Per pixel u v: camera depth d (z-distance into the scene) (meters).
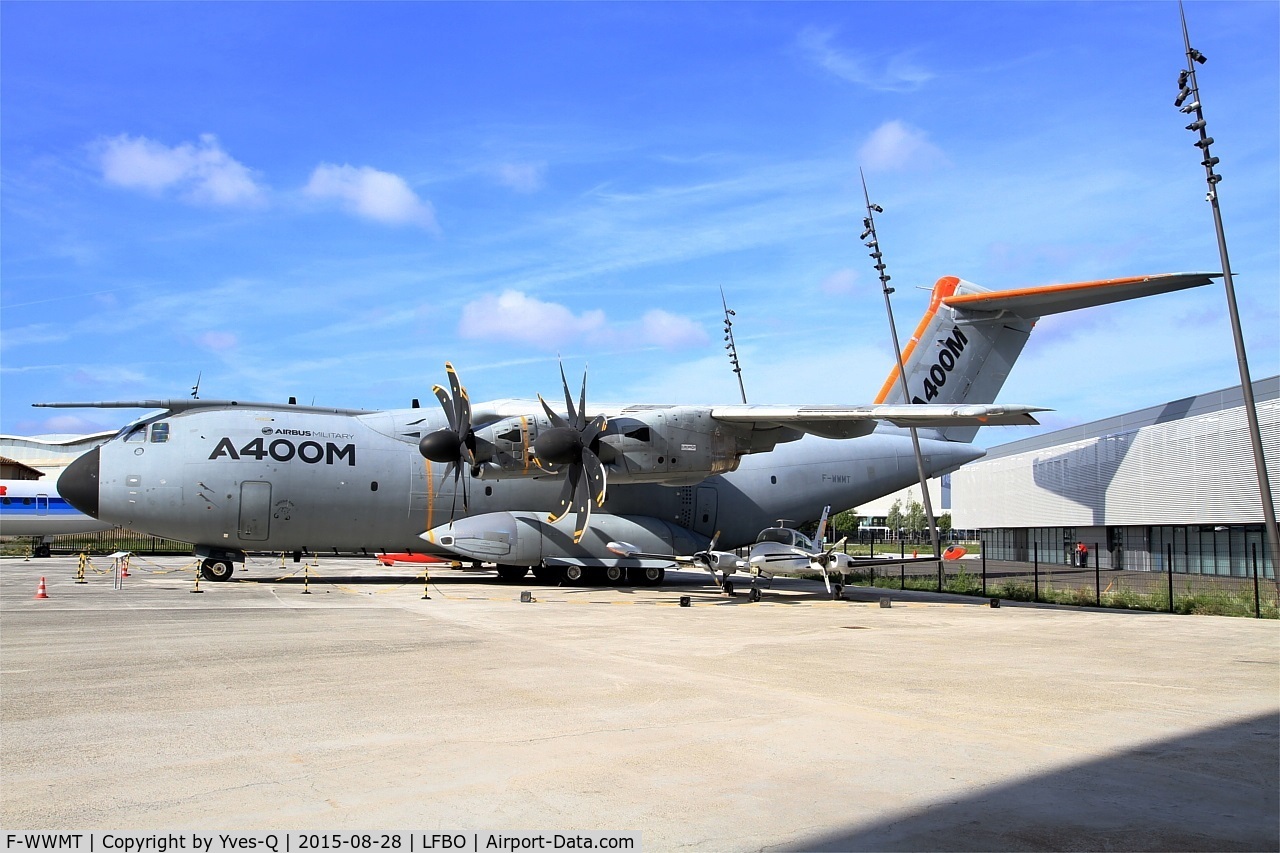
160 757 6.18
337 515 22.97
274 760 6.13
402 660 10.57
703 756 6.36
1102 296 23.05
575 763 6.13
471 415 21.11
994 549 51.94
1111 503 35.66
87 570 30.53
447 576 28.36
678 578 30.89
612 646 12.09
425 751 6.39
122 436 22.42
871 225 29.70
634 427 20.20
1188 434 30.58
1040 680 9.80
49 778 5.69
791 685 9.23
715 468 21.19
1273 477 26.00
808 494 26.67
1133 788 5.79
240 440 22.25
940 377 25.91
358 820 4.96
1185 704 8.55
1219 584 28.30
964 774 6.03
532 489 24.36
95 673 9.51
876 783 5.79
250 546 23.25
